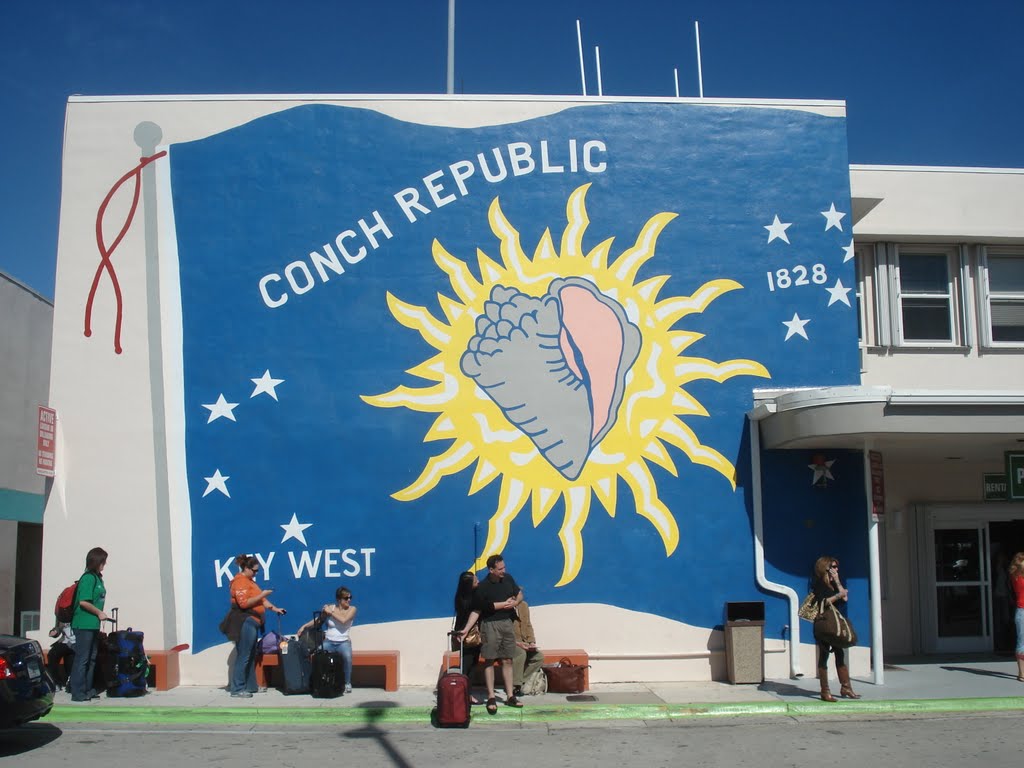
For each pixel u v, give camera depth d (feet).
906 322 50.62
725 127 44.86
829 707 35.09
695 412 42.55
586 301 43.04
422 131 43.88
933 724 33.50
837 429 37.78
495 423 41.91
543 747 30.35
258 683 38.70
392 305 42.57
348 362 42.11
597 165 44.14
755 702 35.60
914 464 50.72
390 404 41.88
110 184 42.96
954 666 44.80
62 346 41.81
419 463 41.52
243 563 38.50
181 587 40.50
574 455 41.81
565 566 41.11
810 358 43.24
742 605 41.29
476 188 43.62
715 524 41.86
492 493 41.42
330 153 43.50
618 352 42.70
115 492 41.01
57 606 38.52
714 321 43.27
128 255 42.52
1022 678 40.32
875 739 31.12
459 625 38.75
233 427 41.55
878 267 50.24
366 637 40.34
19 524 72.54
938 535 50.65
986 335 50.26
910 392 37.24
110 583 40.47
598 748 30.14
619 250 43.55
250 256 42.68
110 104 43.39
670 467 42.06
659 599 41.19
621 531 41.52
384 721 34.35
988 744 30.27
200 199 43.01
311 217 43.01
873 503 39.93
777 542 41.86
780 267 43.83
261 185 43.16
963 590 50.37
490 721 34.09
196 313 42.24
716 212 44.09
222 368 41.91
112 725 33.63
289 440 41.52
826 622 36.06
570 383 42.34
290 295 42.50
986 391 37.42
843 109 45.32
